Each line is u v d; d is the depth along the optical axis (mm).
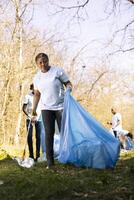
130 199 4609
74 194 4859
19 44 23031
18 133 22359
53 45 24875
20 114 22656
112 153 6750
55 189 5066
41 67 7039
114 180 5598
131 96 32656
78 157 6832
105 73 26328
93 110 29219
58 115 7043
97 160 6707
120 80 30469
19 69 23047
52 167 6871
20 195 4938
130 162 7426
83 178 5809
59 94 7074
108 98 29891
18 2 22281
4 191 5148
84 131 6961
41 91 7078
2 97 24000
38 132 9812
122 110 35719
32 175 6215
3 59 23219
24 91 23344
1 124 23547
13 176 6219
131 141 16141
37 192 4992
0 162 8789
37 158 9477
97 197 4711
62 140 7055
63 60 25984
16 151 12594
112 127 16531
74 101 7125
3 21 22672
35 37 23984
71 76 26406
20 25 22750
